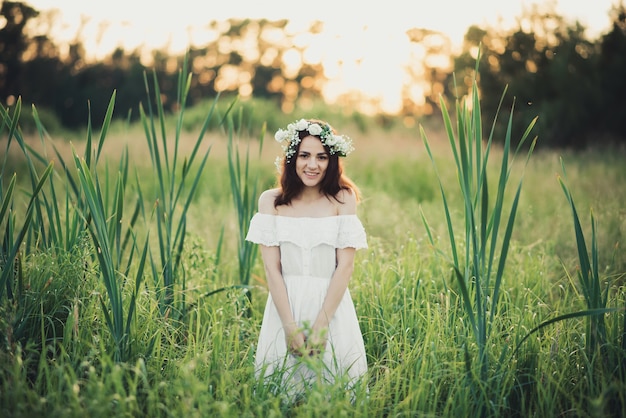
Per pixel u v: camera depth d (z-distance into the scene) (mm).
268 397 2828
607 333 3043
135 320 3176
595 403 2457
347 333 3223
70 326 3021
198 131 15094
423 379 2861
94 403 2412
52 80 23750
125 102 24797
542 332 3334
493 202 6977
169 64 26609
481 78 14977
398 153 12000
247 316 4137
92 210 3000
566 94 14156
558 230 5426
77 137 14953
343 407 2664
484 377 2916
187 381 2506
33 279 3289
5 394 2619
